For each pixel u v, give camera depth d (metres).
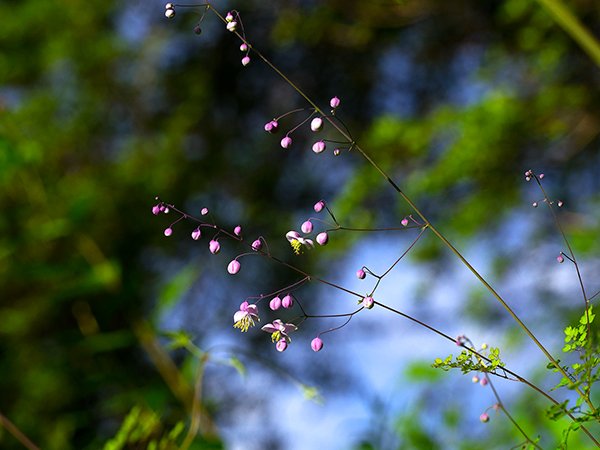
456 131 2.83
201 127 3.90
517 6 2.68
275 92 4.09
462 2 3.31
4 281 1.82
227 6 3.84
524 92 2.92
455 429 1.46
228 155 3.91
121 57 3.71
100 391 1.80
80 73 3.56
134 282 1.36
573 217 2.82
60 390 1.84
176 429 0.97
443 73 3.66
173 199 3.32
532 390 1.79
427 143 2.92
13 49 3.36
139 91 3.87
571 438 1.02
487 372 0.77
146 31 3.91
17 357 1.93
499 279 2.99
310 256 3.77
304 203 3.98
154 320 1.30
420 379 1.34
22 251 1.83
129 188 2.99
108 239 2.53
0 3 3.54
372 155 3.20
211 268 3.63
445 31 3.53
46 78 3.49
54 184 2.21
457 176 2.69
